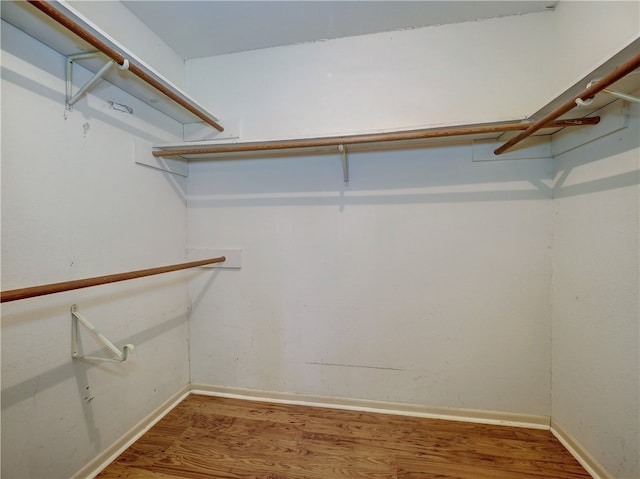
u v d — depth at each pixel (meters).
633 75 0.85
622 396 1.04
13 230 0.92
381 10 1.40
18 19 0.87
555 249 1.40
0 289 0.89
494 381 1.50
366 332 1.63
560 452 1.29
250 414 1.60
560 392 1.37
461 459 1.26
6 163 0.90
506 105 1.45
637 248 0.98
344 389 1.66
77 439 1.13
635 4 0.97
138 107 1.43
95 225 1.20
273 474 1.19
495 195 1.47
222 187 1.77
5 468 0.91
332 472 1.20
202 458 1.28
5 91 0.90
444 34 1.50
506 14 1.43
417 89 1.53
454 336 1.54
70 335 1.10
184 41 1.62
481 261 1.50
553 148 1.40
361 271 1.62
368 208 1.60
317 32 1.56
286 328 1.71
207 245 1.79
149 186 1.50
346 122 1.60
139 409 1.44
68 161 1.09
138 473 1.20
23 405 0.95
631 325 1.00
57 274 1.05
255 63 1.70
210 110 1.76
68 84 1.08
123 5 1.35
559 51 1.35
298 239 1.69
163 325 1.61
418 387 1.58
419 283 1.56
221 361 1.79
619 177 1.04
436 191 1.53
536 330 1.46
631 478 1.00
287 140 1.39
